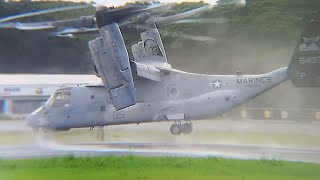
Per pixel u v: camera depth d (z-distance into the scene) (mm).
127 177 40594
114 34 65750
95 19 62000
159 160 49250
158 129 96562
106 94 85500
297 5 110500
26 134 80812
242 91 87562
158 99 86125
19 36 78875
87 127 86938
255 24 118188
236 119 123188
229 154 56906
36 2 64688
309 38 89125
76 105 85625
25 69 84938
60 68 89250
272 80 88938
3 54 79625
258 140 74500
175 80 86625
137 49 92625
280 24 118875
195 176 41219
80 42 86312
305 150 62188
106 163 47031
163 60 93312
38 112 85938
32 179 39656
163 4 63000
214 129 95188
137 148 65375
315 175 42250
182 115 85688
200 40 120438
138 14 62656
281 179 40469
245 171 43594
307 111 125625
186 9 85875
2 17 60750
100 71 70062
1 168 44719
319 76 88875
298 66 89250
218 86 87438
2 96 97875
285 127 100438
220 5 105562
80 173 42219
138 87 85812
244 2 112438
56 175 41281
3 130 84500
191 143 71688
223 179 40156
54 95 86438
